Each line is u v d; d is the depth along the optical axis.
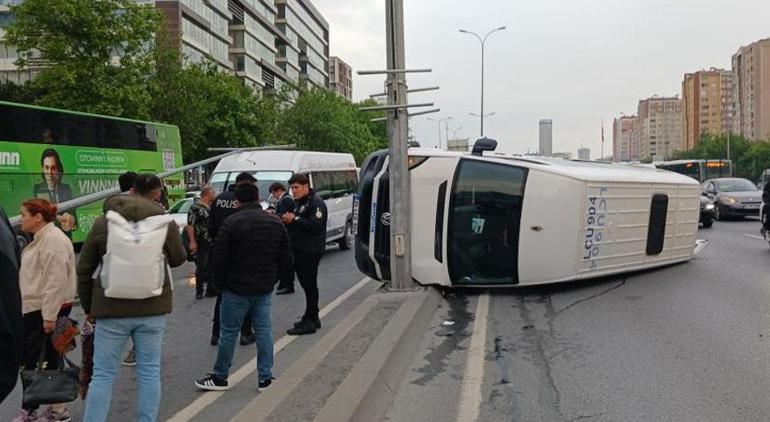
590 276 10.69
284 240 6.10
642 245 11.73
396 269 9.89
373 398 5.15
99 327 4.58
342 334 6.96
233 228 5.84
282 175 16.48
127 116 29.72
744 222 26.27
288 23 114.81
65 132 17.75
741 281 11.17
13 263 2.37
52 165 17.16
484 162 10.38
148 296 4.55
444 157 10.45
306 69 128.50
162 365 7.11
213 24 80.69
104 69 28.66
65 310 5.36
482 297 10.25
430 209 10.41
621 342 7.30
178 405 5.72
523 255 10.20
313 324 8.40
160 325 4.71
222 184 16.62
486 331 8.00
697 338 7.38
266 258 5.94
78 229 17.86
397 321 7.39
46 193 16.89
